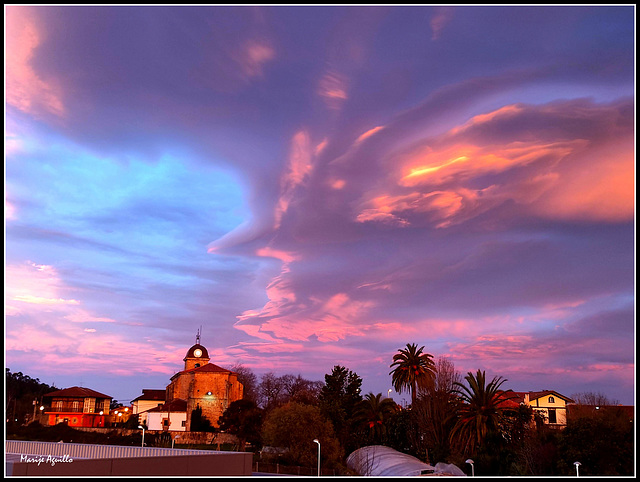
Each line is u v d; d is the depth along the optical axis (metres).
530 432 63.81
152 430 98.88
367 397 87.62
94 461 24.31
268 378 137.75
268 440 71.81
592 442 53.47
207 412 103.38
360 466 64.44
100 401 115.94
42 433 96.44
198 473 27.94
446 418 71.56
